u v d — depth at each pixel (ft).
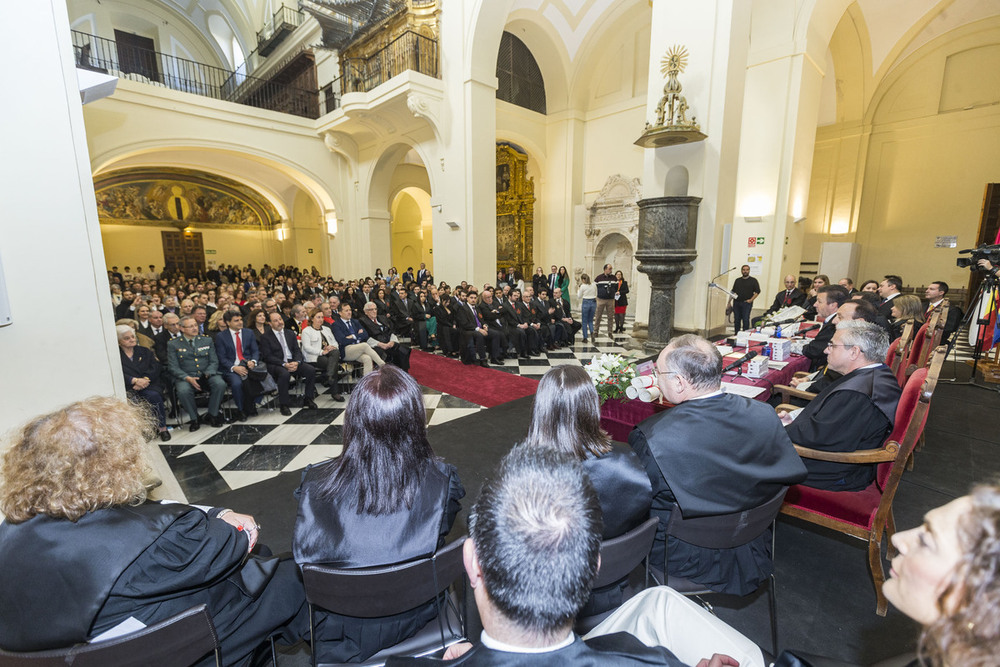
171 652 3.14
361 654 4.12
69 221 5.91
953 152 32.37
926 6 29.55
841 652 5.27
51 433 3.14
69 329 6.00
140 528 3.15
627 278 38.50
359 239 41.09
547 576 1.91
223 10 51.24
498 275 39.06
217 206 59.21
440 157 31.27
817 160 37.76
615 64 36.96
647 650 2.31
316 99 41.98
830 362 7.02
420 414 4.17
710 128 18.34
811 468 6.40
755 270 26.66
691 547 4.88
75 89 5.93
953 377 16.12
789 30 24.40
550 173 40.98
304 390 16.19
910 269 34.83
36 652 2.84
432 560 3.88
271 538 7.82
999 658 1.43
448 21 29.53
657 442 4.74
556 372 4.59
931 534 1.77
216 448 11.70
